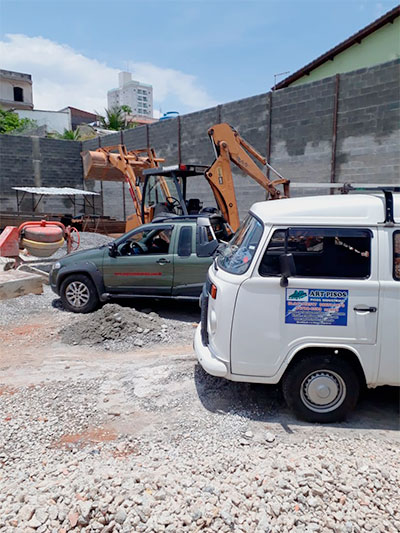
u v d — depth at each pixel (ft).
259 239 12.25
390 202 11.91
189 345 19.06
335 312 11.66
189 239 23.08
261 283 11.90
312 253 11.98
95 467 9.92
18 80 170.30
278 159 47.85
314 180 44.45
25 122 134.41
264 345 11.98
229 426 12.10
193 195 61.26
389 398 14.11
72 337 19.57
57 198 82.64
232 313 12.12
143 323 20.51
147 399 13.70
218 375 12.46
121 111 148.97
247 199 52.08
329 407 12.25
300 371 12.04
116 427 12.11
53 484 9.16
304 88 44.27
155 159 39.29
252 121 50.55
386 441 11.42
